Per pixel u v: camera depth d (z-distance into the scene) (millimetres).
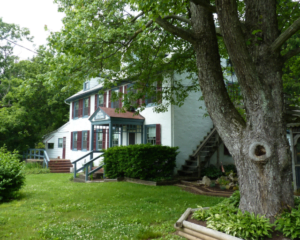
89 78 9398
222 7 4672
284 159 4598
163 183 11617
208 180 11227
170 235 4887
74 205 7445
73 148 22438
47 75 8516
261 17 5125
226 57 11398
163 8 5477
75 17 8211
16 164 8742
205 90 5617
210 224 4504
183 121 14234
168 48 11117
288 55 5090
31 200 8273
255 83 4758
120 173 13586
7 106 26031
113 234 4934
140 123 15727
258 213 4523
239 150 4926
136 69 10703
